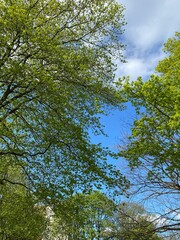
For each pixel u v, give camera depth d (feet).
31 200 47.39
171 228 43.06
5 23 38.27
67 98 45.32
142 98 39.22
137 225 44.93
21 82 40.16
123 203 48.85
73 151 45.34
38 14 44.34
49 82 39.96
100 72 49.67
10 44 40.34
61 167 45.73
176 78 39.99
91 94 49.01
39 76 40.06
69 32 49.32
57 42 44.11
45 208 52.29
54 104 45.24
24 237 63.36
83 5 48.57
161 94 37.45
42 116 46.73
